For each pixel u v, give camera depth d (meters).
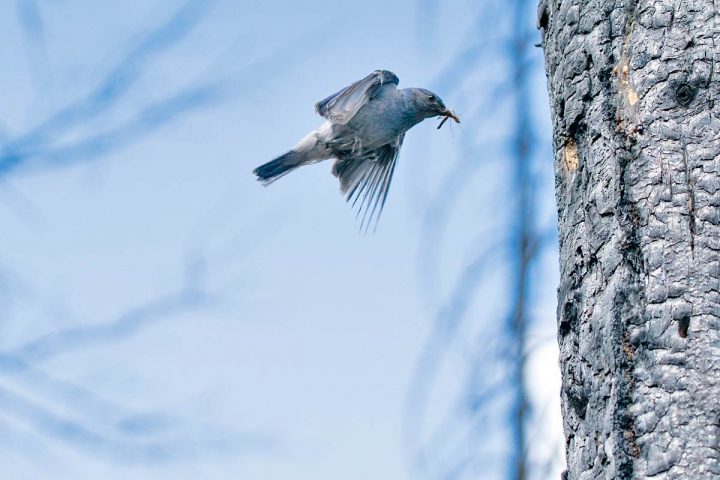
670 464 6.58
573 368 7.55
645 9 7.68
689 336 6.82
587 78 7.95
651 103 7.46
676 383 6.74
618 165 7.43
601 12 7.95
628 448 6.79
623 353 7.00
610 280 7.32
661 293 6.98
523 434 7.70
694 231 7.07
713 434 6.55
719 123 7.26
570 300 7.70
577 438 7.41
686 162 7.24
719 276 6.91
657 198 7.22
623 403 6.89
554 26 8.43
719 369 6.68
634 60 7.63
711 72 7.38
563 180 8.09
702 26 7.49
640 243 7.19
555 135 8.27
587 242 7.62
